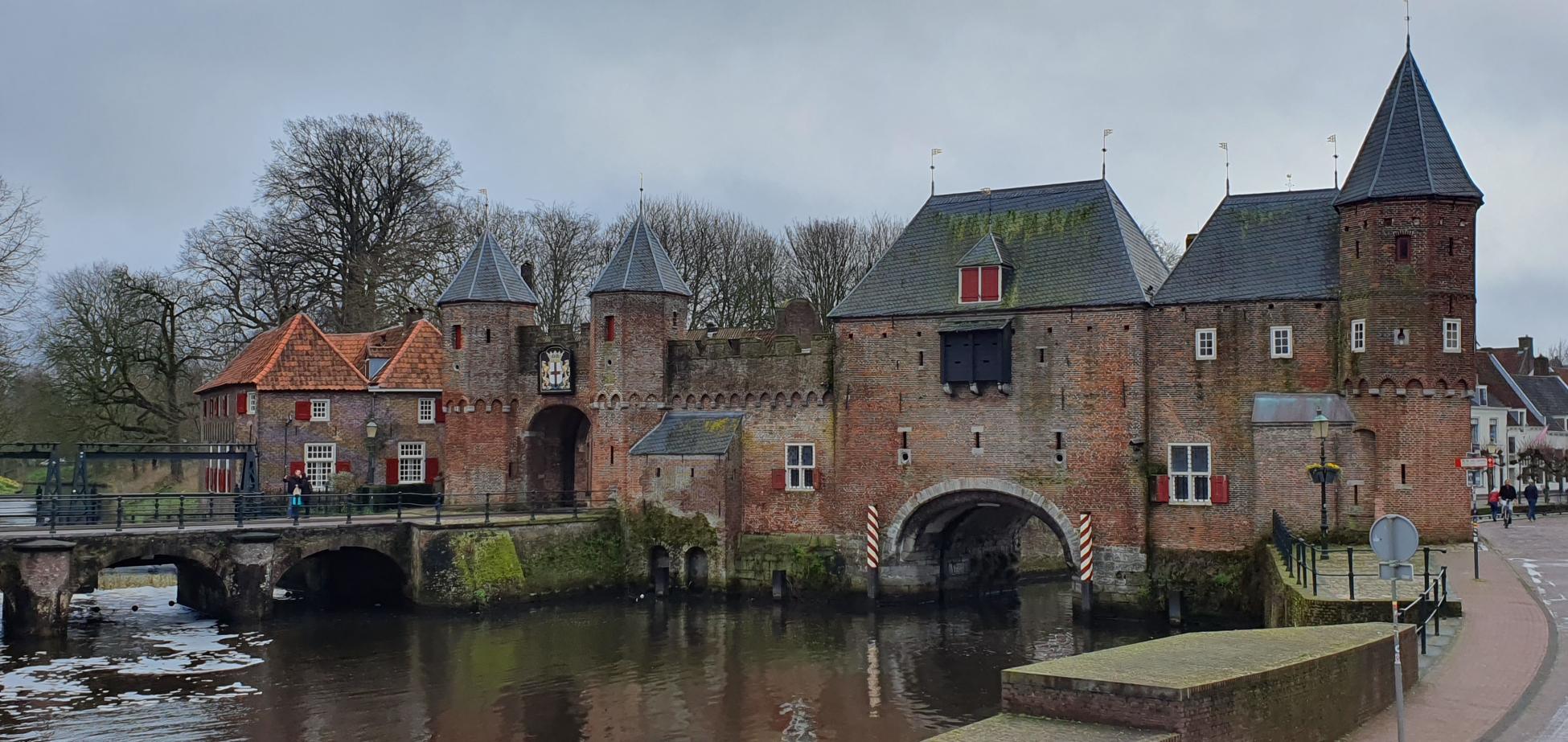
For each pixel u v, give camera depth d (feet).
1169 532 117.39
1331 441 110.01
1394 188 107.86
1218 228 120.57
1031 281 125.49
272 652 104.83
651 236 146.30
